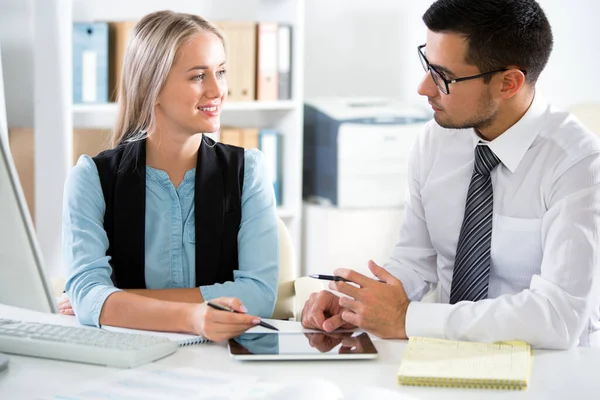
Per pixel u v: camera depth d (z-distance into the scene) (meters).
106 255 2.01
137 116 2.04
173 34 1.96
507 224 1.97
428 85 1.92
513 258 1.97
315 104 4.09
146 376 1.47
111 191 2.01
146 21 2.01
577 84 4.56
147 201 2.02
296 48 4.02
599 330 2.01
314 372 1.51
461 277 1.99
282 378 1.47
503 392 1.42
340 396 1.27
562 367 1.55
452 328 1.69
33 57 3.89
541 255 1.94
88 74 3.68
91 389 1.41
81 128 3.79
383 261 4.01
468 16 1.81
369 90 4.48
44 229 3.64
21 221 1.72
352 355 1.57
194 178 2.05
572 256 1.76
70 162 3.63
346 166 3.89
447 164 2.12
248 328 1.68
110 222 2.01
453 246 2.14
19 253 1.73
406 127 3.94
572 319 1.69
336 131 3.87
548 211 1.88
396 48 4.50
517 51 1.83
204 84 1.98
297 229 4.07
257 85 3.98
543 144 1.94
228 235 2.05
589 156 1.86
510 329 1.67
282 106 4.00
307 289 2.33
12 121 3.90
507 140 1.95
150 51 1.97
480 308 1.70
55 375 1.49
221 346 1.67
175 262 2.03
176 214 2.03
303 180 4.25
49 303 1.81
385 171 3.95
